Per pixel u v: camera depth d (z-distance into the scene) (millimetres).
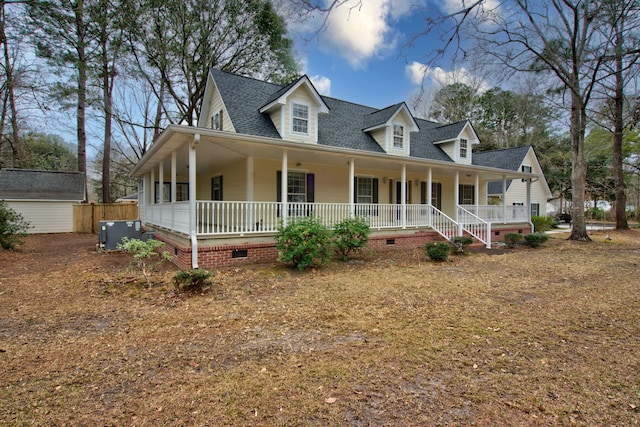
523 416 2395
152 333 3949
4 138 22734
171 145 8562
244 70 21578
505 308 4949
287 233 7602
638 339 3814
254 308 4883
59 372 3033
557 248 12219
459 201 17172
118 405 2523
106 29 18625
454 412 2438
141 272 7367
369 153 10281
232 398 2605
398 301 5262
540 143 30312
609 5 9508
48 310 4809
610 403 2559
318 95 11562
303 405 2514
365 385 2797
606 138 23484
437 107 24609
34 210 17578
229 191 12172
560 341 3752
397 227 11602
